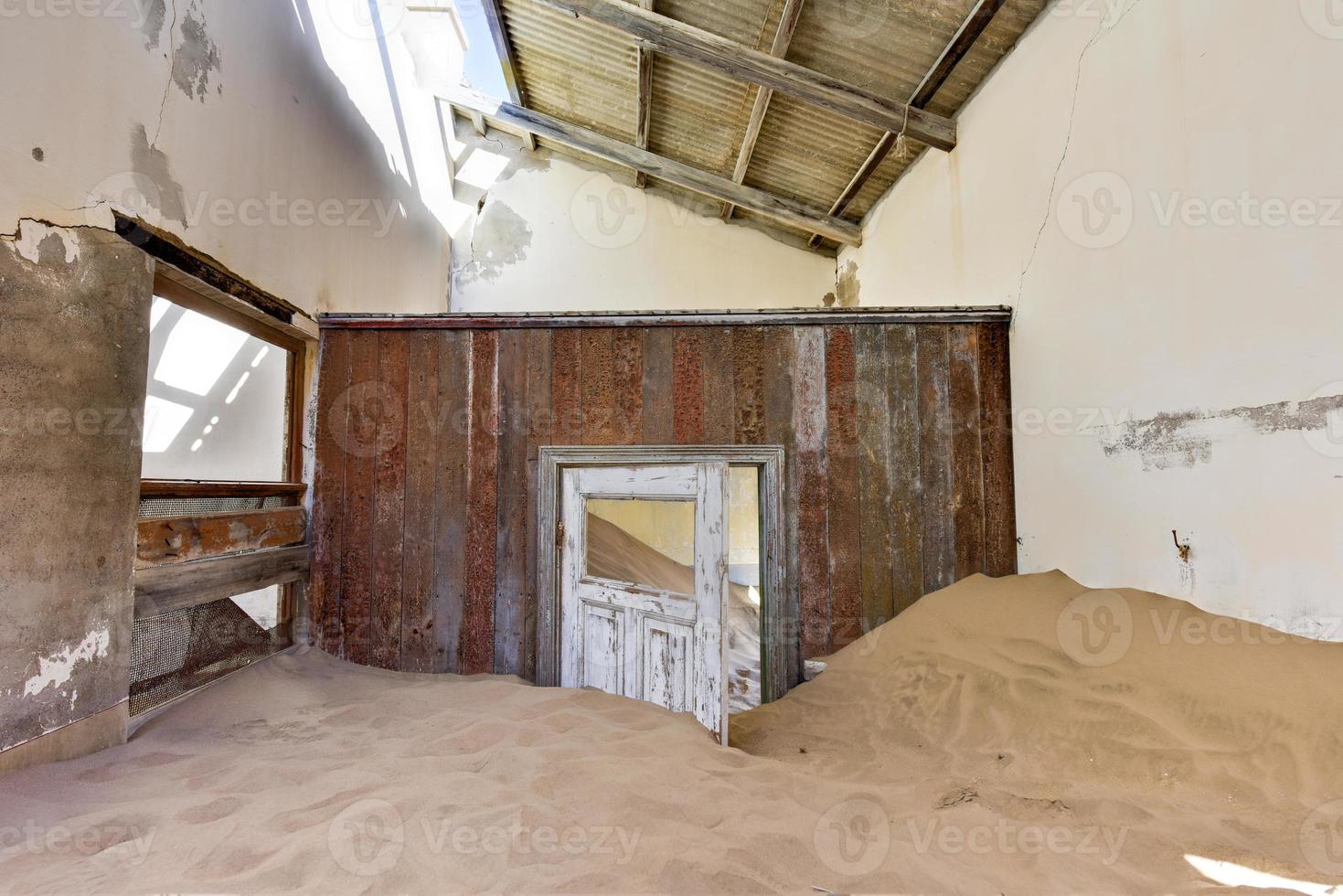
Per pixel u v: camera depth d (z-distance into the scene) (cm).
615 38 567
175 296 300
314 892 147
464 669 386
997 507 391
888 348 401
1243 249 252
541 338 405
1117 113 322
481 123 810
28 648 208
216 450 416
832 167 641
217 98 315
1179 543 280
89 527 233
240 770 219
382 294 550
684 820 191
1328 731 195
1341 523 215
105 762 223
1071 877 163
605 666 372
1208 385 267
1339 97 216
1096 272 334
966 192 479
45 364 217
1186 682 235
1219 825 181
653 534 445
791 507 392
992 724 271
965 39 418
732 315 400
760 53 476
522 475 398
